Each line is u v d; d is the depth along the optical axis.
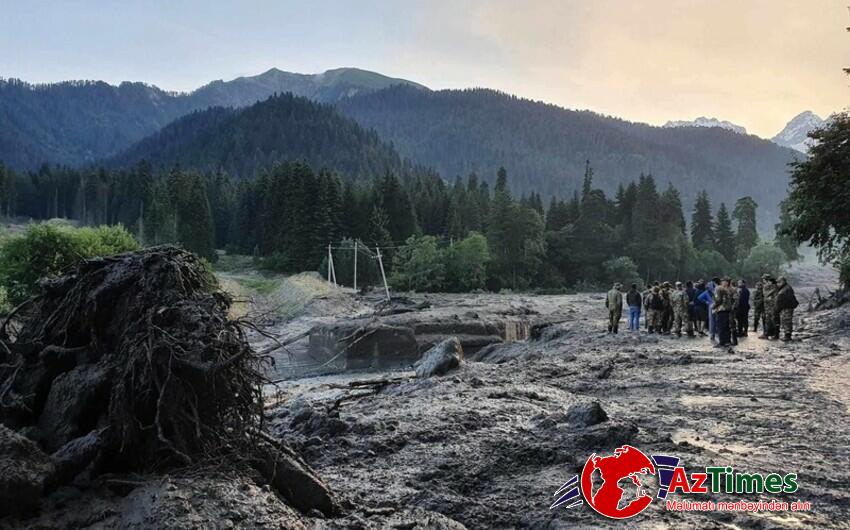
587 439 7.91
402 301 53.16
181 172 116.88
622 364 15.98
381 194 102.69
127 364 4.95
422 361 16.38
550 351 21.08
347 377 25.02
